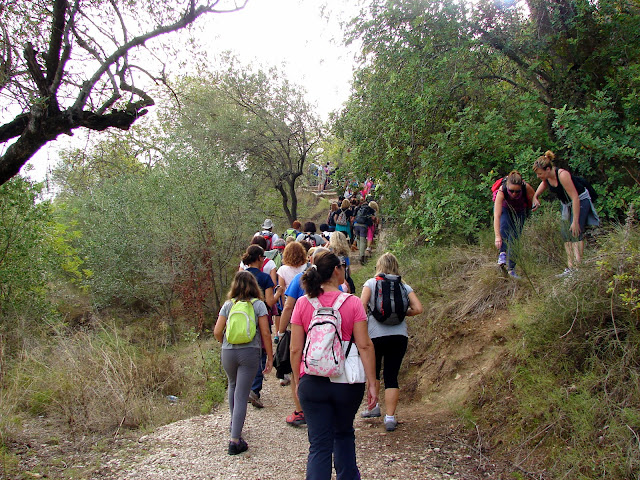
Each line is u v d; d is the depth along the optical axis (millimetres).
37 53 7363
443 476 3729
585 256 4914
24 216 8906
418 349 6258
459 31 8711
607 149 6680
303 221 25750
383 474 3840
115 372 5996
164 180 14609
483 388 4641
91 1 7676
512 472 3627
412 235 8977
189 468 4180
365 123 9531
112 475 4031
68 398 5516
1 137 7504
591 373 3863
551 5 8414
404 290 4816
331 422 3291
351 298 3438
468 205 7777
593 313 4148
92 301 13852
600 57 8273
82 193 15375
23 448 4488
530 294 5395
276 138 21484
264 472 4109
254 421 5477
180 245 13945
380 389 6066
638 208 5828
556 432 3697
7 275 8812
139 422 5402
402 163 9086
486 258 6875
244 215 16219
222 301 14945
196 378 7008
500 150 7707
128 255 14484
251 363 4652
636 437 3223
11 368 6457
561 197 5559
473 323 5770
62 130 7430
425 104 8094
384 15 8938
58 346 7090
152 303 14344
